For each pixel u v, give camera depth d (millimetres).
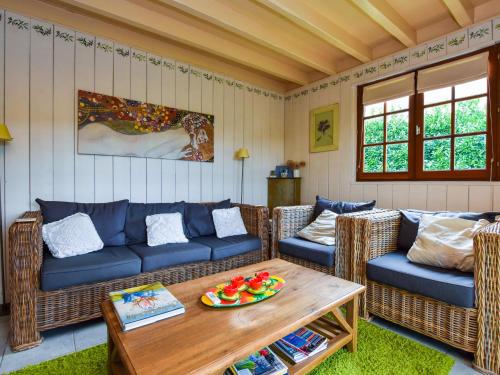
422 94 2859
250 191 3926
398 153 3047
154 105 3049
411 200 2904
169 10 2510
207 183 3496
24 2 2350
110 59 2775
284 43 2938
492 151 2428
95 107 2693
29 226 1748
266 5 2223
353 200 3410
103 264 1966
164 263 2236
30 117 2410
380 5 2330
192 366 941
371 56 3182
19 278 1711
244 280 1640
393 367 1514
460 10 2287
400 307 1887
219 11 2404
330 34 2660
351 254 2180
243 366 1263
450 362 1559
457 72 2584
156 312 1248
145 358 978
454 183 2605
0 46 2285
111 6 2285
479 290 1521
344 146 3502
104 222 2449
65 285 1832
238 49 3137
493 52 2422
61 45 2529
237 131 3779
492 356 1474
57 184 2529
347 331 1602
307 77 3898
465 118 2588
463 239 1865
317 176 3818
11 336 1709
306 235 2771
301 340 1492
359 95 3385
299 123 4074
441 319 1683
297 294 1508
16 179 2361
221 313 1304
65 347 1743
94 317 1959
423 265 1934
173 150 3191
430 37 2742
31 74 2408
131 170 2920
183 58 3213
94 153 2693
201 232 2934
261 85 4004
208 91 3490
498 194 2363
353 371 1481
